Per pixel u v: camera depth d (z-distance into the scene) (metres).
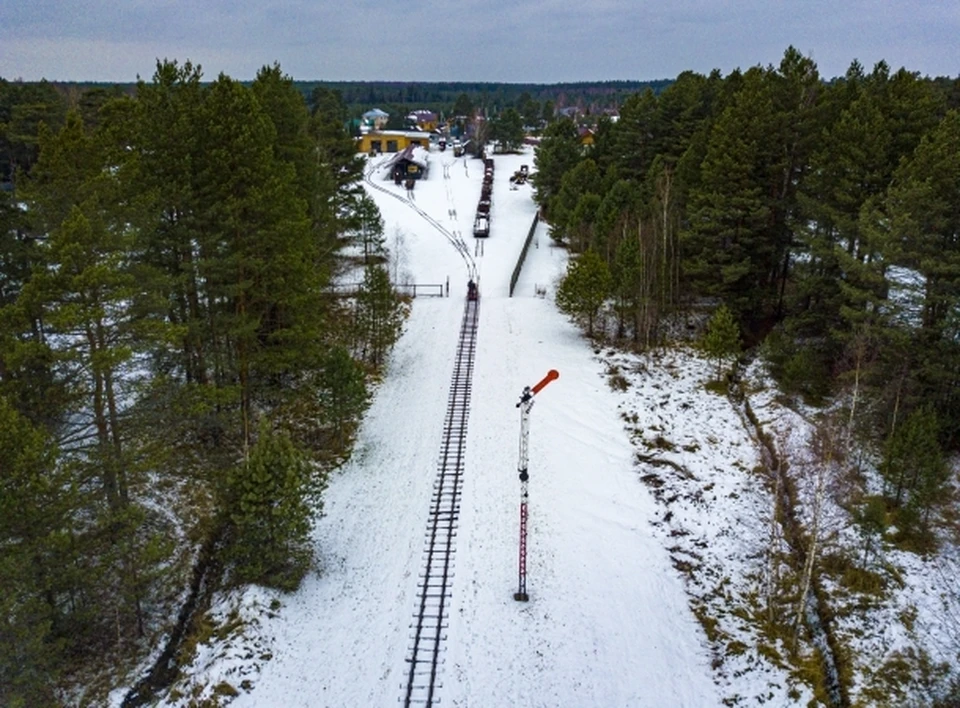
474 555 26.36
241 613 22.66
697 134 47.94
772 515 27.70
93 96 61.88
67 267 19.77
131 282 21.38
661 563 26.14
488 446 32.69
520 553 24.19
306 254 31.78
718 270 40.69
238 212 26.64
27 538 18.83
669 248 43.69
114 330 22.14
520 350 41.59
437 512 28.52
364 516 28.25
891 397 28.75
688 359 40.91
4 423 18.20
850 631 22.70
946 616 22.92
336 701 20.70
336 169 53.81
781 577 25.25
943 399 28.80
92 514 21.50
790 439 32.34
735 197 38.34
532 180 78.00
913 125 34.38
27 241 26.48
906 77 36.59
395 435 33.56
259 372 33.59
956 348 27.75
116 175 22.55
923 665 21.36
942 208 27.59
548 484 30.22
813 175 35.62
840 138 34.22
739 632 23.08
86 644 21.70
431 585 24.95
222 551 25.53
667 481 30.62
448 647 22.55
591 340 43.06
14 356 19.25
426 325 45.25
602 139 69.81
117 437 22.48
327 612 23.70
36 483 18.31
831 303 34.44
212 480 28.66
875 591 23.92
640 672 21.77
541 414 35.12
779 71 39.72
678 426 34.62
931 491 25.42
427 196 84.38
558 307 47.72
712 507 29.03
